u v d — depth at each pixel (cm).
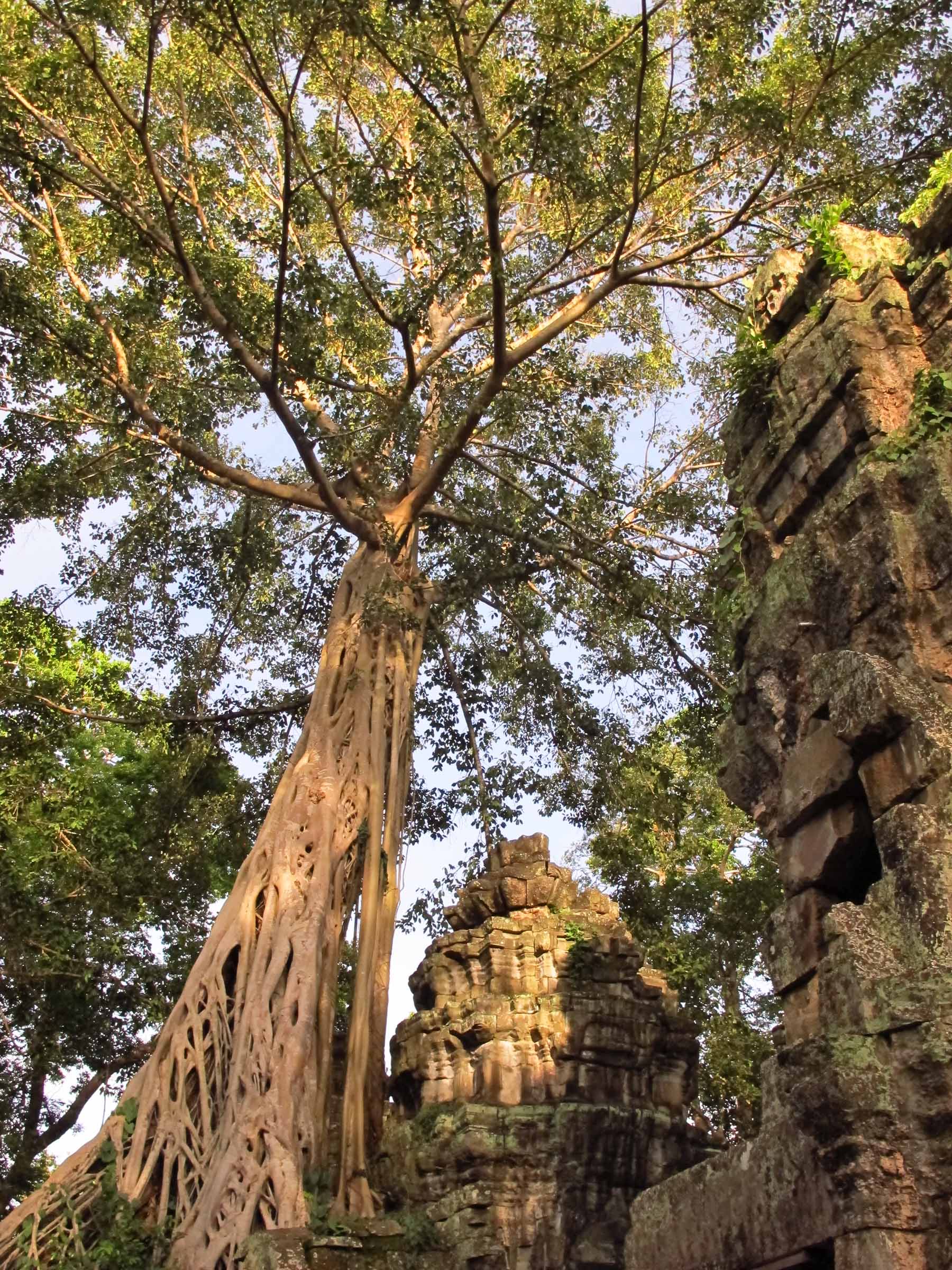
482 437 1775
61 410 1547
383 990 1268
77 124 1545
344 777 1352
